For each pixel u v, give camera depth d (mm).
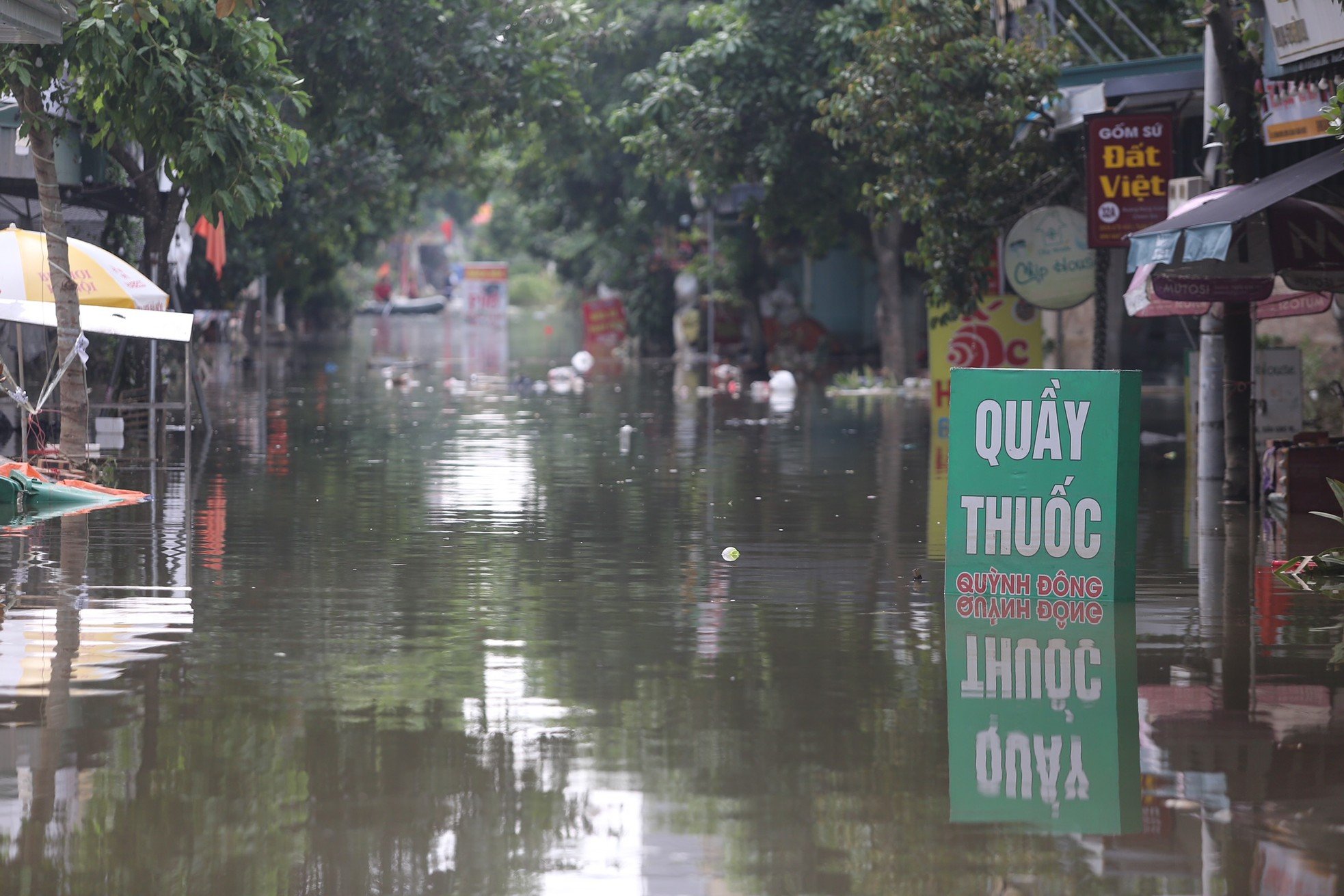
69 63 35188
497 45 58125
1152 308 35156
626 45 64875
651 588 22750
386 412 57594
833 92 61594
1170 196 35938
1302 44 30594
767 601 21781
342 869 11578
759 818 12688
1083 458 21906
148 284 40438
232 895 11070
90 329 37562
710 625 20156
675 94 63188
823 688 16875
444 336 140250
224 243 66375
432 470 38812
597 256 109688
